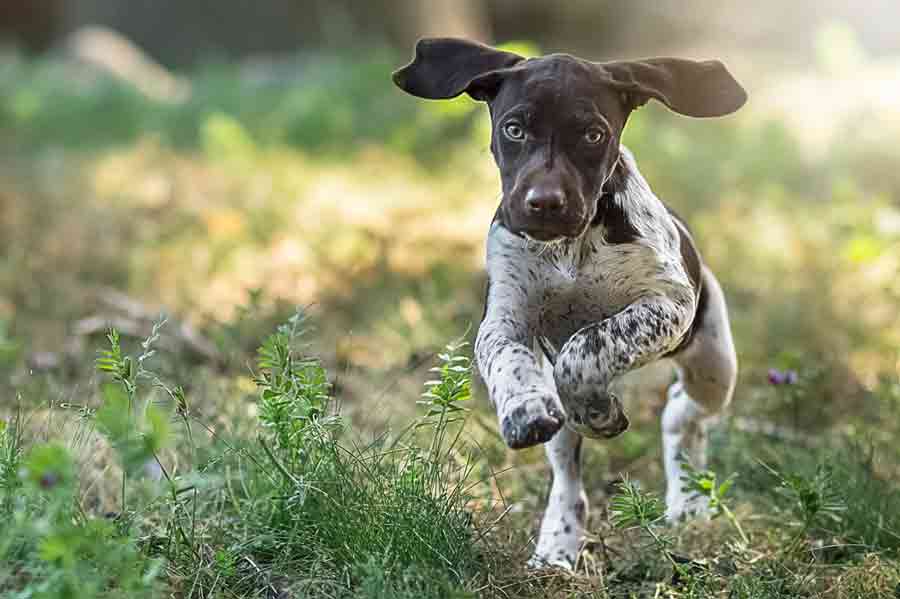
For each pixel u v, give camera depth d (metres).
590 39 33.91
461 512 6.66
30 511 5.93
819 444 8.51
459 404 8.73
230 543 6.52
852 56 22.70
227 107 23.27
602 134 6.12
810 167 17.23
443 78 6.59
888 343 10.92
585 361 6.20
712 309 7.55
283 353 6.73
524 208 5.95
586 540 7.16
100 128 23.02
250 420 7.75
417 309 11.41
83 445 7.58
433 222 14.52
